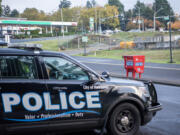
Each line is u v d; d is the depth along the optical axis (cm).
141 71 1283
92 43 6431
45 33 9425
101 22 12600
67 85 420
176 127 555
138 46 5219
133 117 471
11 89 384
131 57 1277
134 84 478
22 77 399
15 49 418
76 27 11538
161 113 676
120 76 1433
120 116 463
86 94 432
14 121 384
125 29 14662
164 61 2720
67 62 435
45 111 404
